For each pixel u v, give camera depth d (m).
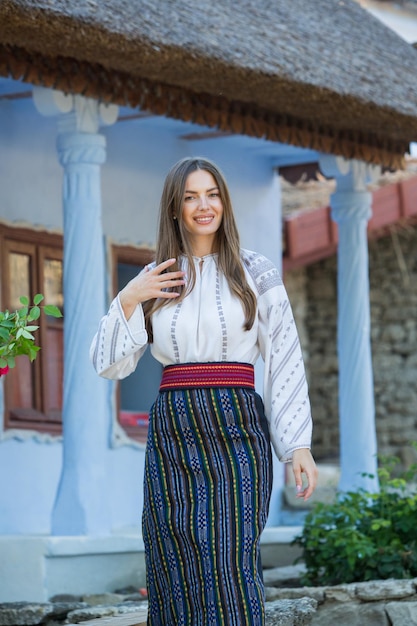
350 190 9.64
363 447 9.46
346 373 9.56
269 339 4.13
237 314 4.05
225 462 3.99
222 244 4.14
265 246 10.57
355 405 9.51
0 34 6.46
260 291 4.14
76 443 7.34
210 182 4.14
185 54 7.13
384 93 8.67
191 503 3.97
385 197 12.55
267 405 4.16
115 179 9.27
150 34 6.92
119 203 9.29
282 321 4.14
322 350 13.79
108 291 9.12
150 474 4.05
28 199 8.57
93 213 7.47
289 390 4.12
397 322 13.59
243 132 8.41
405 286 13.55
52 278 8.80
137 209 9.45
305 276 13.84
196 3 7.82
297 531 8.31
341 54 8.78
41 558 6.93
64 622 6.06
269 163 10.62
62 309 8.88
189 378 4.05
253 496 3.98
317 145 9.01
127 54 6.91
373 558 6.85
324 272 13.78
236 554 3.93
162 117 9.26
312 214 11.71
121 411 9.66
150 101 7.72
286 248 11.59
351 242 9.63
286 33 8.44
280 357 4.13
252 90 7.78
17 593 6.94
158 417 4.06
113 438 9.10
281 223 11.40
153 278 4.04
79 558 7.11
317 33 8.87
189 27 7.34
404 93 8.95
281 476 10.55
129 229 9.37
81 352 7.38
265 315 4.14
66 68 7.12
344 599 6.22
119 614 5.86
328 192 12.54
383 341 13.63
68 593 7.03
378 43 9.65
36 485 8.47
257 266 4.19
